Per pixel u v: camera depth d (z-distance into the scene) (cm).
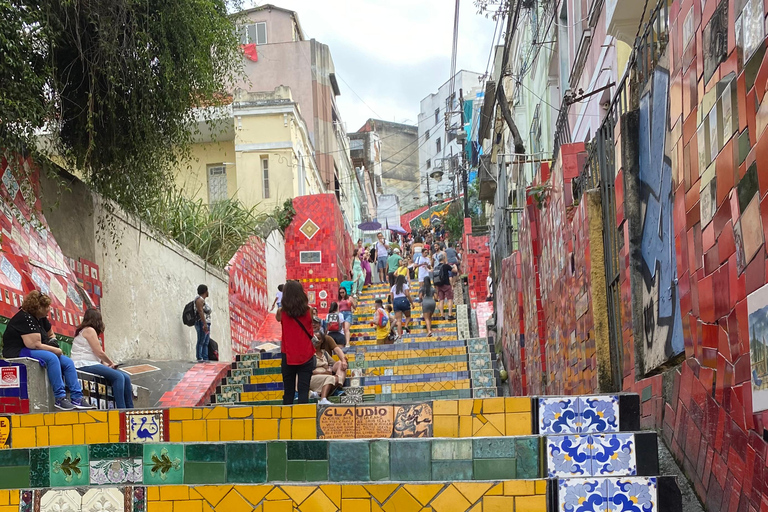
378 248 2677
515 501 562
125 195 1241
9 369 765
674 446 568
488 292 2480
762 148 392
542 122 1978
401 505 577
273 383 1339
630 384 684
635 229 658
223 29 1299
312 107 3428
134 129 1157
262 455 618
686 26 523
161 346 1482
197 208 1986
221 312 1800
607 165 750
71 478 634
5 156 960
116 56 1080
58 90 1066
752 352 413
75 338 923
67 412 687
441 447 603
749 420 420
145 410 680
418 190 7156
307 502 587
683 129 530
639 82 667
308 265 2467
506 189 1927
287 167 2562
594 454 582
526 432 634
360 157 5762
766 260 390
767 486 394
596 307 754
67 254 1129
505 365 1589
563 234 936
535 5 1950
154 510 602
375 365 1493
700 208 496
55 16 985
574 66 1491
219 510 596
